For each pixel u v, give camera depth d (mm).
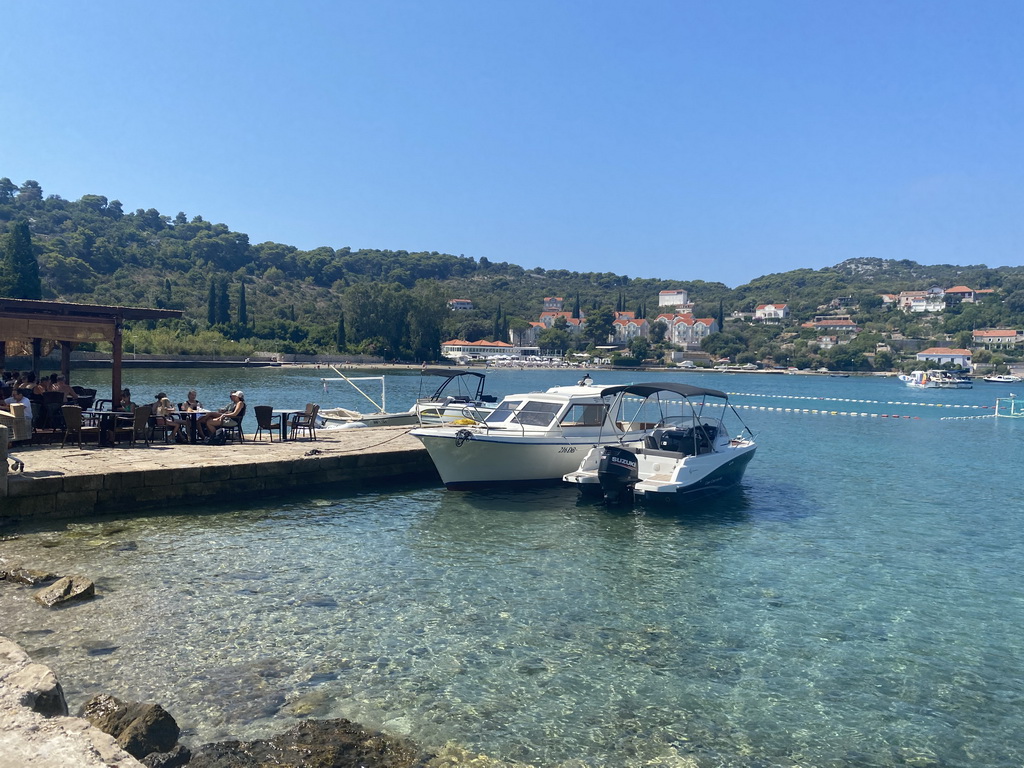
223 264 193000
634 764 6023
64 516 12500
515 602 9719
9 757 3824
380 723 6488
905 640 8805
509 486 17094
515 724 6578
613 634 8742
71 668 7199
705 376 150000
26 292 84250
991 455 26188
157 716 5812
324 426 26859
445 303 135500
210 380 67125
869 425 39062
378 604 9430
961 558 12422
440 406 23312
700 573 11297
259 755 5664
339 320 126062
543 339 197625
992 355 165625
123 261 155375
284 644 8039
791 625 9211
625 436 18438
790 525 14680
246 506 14531
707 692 7344
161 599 9211
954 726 6828
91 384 55375
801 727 6727
